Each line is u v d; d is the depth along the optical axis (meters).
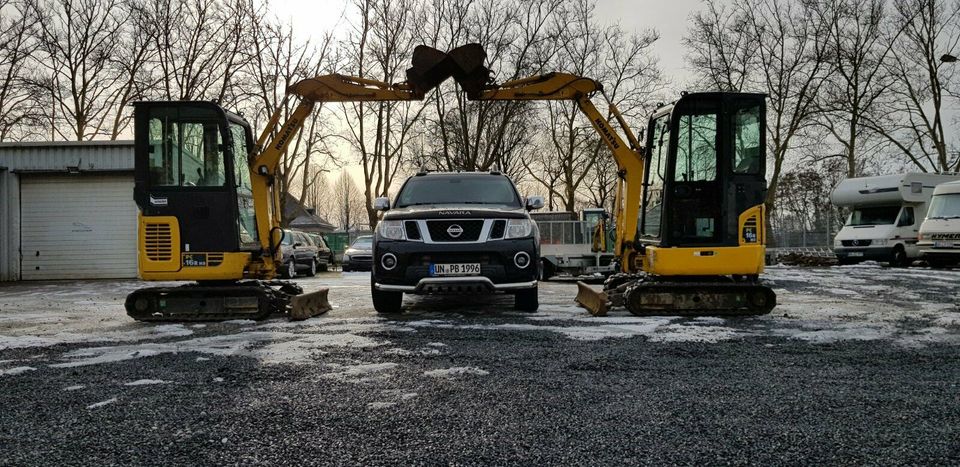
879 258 20.31
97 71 27.50
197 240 7.06
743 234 7.00
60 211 18.45
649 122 7.95
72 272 18.38
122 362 4.60
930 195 20.52
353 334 5.87
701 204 7.07
